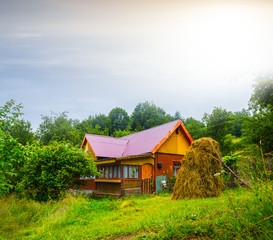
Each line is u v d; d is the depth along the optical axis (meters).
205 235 3.96
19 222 8.89
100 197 17.69
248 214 3.93
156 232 4.75
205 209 5.61
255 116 30.69
